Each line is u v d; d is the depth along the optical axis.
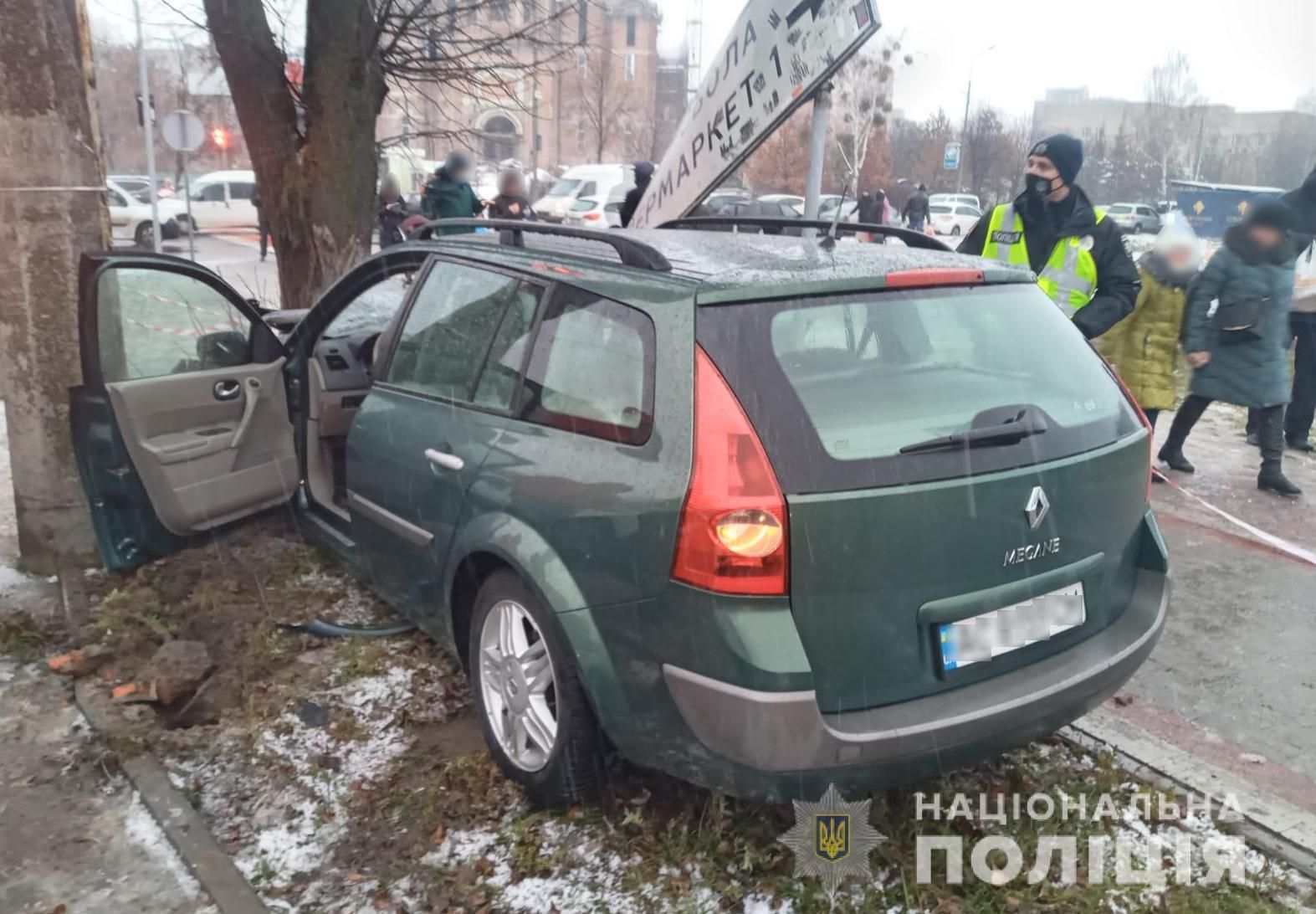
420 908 2.71
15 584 4.59
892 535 2.46
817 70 4.12
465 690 3.74
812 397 2.55
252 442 4.63
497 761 3.18
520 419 3.09
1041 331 3.09
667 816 3.00
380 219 13.81
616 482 2.65
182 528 4.44
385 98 7.99
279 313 5.48
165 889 2.77
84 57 4.39
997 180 35.97
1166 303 6.42
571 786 2.91
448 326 3.61
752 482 2.41
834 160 29.62
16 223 4.36
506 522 2.99
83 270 4.14
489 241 3.72
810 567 2.40
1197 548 5.44
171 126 17.70
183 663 3.75
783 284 2.71
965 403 2.72
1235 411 9.03
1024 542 2.66
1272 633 4.44
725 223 4.05
